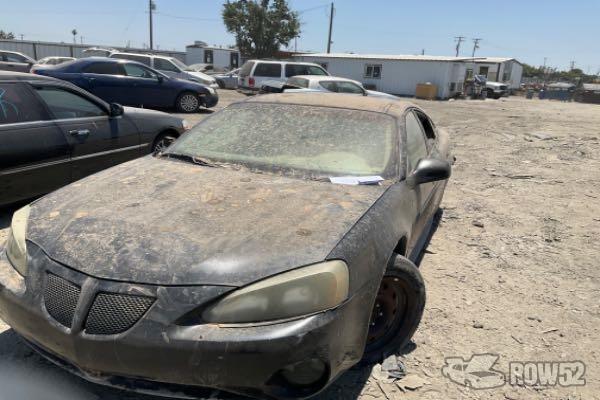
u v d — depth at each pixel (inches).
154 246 85.9
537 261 177.3
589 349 123.0
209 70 1402.6
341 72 1492.4
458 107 990.4
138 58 688.4
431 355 116.6
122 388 82.7
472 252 183.3
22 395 96.2
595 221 225.1
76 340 80.1
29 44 1470.2
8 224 182.5
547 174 319.9
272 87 644.1
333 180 117.7
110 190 108.3
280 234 90.7
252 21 1991.9
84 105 205.8
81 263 84.0
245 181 115.2
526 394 105.3
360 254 91.1
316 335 80.0
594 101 1615.4
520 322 134.2
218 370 77.9
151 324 78.2
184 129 256.2
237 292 79.9
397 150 130.0
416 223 134.5
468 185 287.0
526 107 1084.5
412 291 110.3
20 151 177.5
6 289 89.1
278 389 81.7
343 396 100.9
